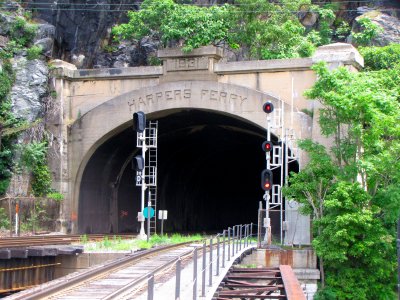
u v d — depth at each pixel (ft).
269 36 153.07
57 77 147.23
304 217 115.14
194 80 137.80
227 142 191.62
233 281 77.71
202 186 230.89
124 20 179.73
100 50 178.40
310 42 172.86
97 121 144.15
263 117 132.98
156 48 176.96
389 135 111.86
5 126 138.21
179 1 180.24
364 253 104.63
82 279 63.26
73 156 145.89
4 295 84.43
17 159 139.54
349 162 113.09
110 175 159.22
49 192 143.74
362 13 194.80
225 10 151.94
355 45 176.45
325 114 116.78
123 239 122.93
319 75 113.91
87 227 149.89
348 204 103.71
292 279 76.33
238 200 263.49
